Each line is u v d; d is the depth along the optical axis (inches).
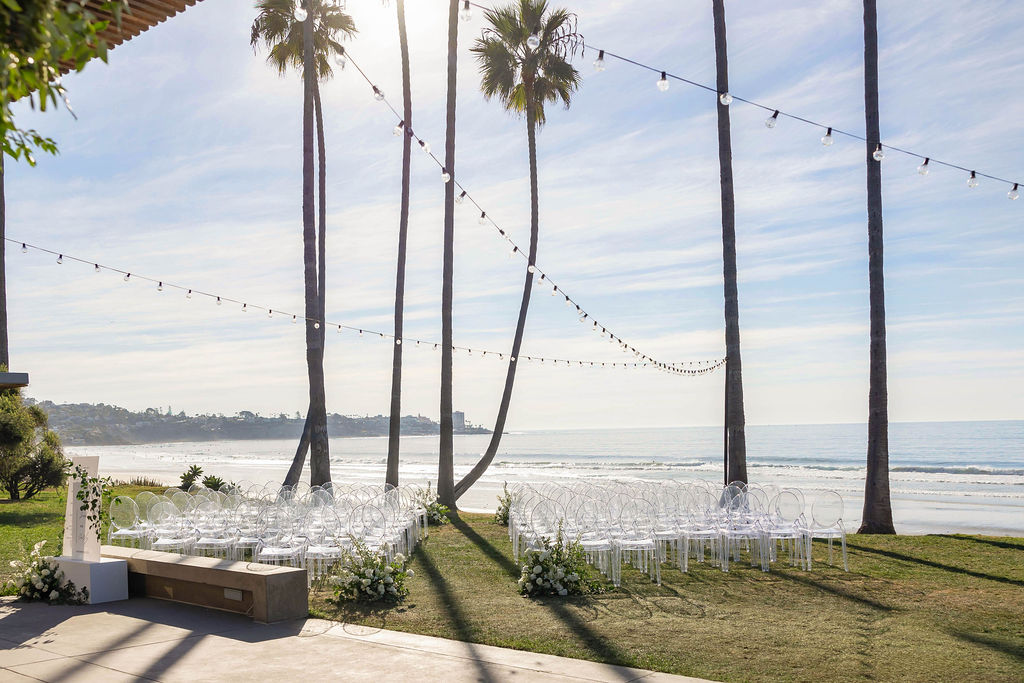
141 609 343.6
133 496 776.3
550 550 384.8
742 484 588.1
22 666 254.2
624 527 445.7
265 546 433.4
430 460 3540.8
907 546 531.2
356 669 247.6
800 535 439.8
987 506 1135.0
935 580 404.2
